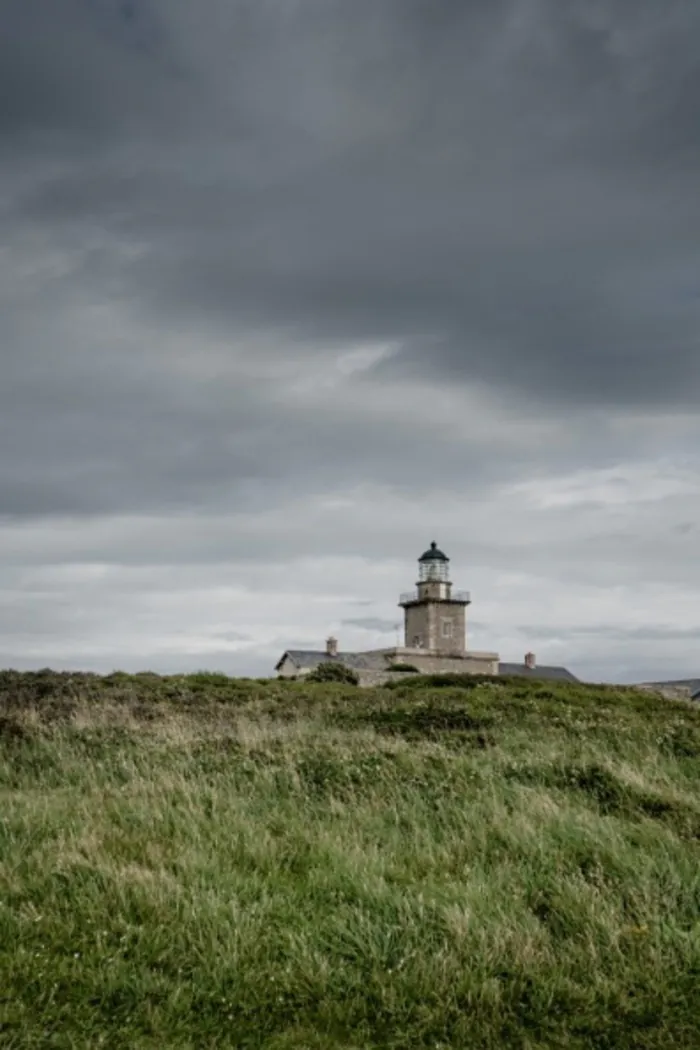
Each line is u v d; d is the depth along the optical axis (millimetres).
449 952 6906
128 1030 5902
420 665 96750
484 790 11086
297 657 93375
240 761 12875
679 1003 6418
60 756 13734
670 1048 5934
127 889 7633
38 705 21688
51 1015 5973
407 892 7852
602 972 6785
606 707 25828
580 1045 5980
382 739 15250
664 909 7762
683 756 15414
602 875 8266
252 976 6543
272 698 25438
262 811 10445
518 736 16625
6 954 6613
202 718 20547
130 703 22641
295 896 7832
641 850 8867
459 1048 5914
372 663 95812
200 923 7172
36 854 8273
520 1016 6316
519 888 7992
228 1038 5887
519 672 108375
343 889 7961
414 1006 6324
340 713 20938
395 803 10688
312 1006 6336
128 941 6906
